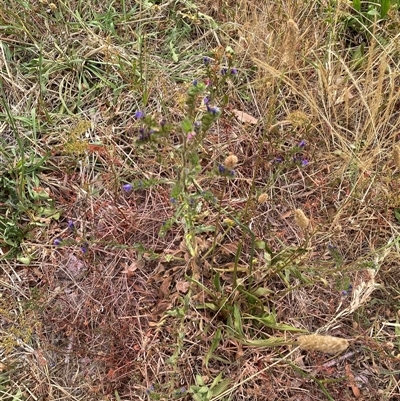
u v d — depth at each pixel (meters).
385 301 2.04
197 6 2.78
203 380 1.86
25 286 2.06
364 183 2.20
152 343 1.93
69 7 2.72
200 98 2.42
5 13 2.66
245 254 2.09
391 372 1.85
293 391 1.87
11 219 2.16
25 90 2.48
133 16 2.76
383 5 2.70
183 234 2.13
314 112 2.39
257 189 2.27
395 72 2.37
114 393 1.85
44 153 2.34
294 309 2.02
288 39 2.18
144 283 2.06
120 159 2.31
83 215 2.19
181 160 1.72
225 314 1.95
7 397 1.84
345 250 2.16
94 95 2.53
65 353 1.90
